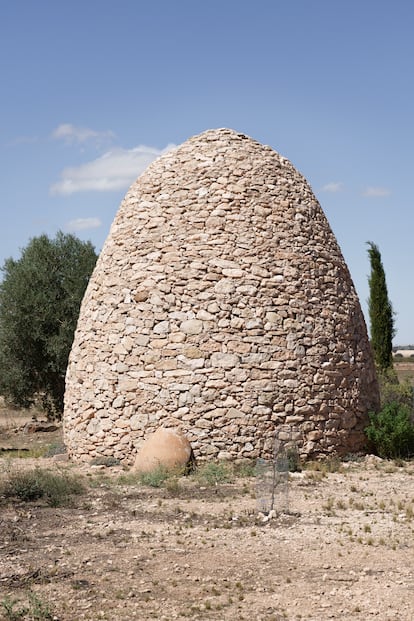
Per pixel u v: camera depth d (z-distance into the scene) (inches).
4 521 390.6
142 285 589.6
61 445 673.6
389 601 273.6
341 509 418.0
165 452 532.7
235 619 260.4
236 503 432.5
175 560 324.5
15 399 986.7
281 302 580.7
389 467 554.6
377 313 1016.9
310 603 273.7
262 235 595.5
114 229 637.3
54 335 946.1
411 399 821.2
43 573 307.9
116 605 273.6
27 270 963.3
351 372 604.7
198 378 559.8
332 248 633.0
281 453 530.0
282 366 567.2
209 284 577.9
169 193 615.2
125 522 389.7
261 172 621.6
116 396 579.5
